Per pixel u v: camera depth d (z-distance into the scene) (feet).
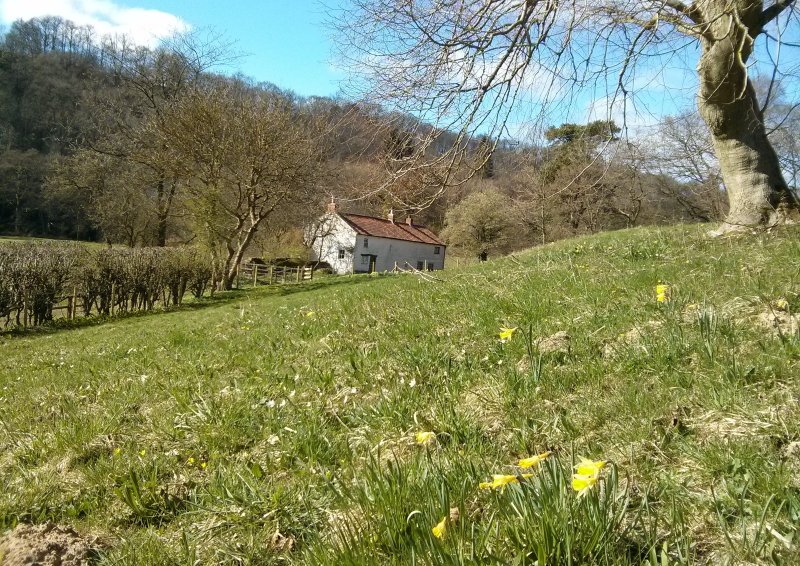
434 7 21.90
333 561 7.04
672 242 32.89
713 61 32.17
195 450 12.88
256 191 113.39
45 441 14.98
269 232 151.94
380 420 12.35
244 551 8.59
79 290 80.59
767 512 6.86
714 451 8.36
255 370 19.02
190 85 123.44
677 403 10.32
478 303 22.09
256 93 109.29
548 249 53.31
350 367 16.99
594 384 12.13
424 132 22.86
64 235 218.38
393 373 15.46
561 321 17.20
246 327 31.45
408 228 239.71
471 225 178.91
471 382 13.83
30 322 75.00
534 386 12.39
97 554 8.89
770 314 13.87
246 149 104.06
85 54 205.26
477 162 22.80
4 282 67.87
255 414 14.16
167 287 103.45
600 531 6.33
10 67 195.83
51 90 194.29
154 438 13.93
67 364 32.53
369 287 48.03
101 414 16.46
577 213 135.44
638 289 19.52
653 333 14.01
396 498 7.71
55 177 164.04
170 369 22.00
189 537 9.34
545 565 6.11
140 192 144.66
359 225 215.10
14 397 23.53
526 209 128.88
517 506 6.81
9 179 196.24
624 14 21.80
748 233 29.58
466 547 6.62
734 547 6.37
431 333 19.29
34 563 8.26
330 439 12.16
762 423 8.84
